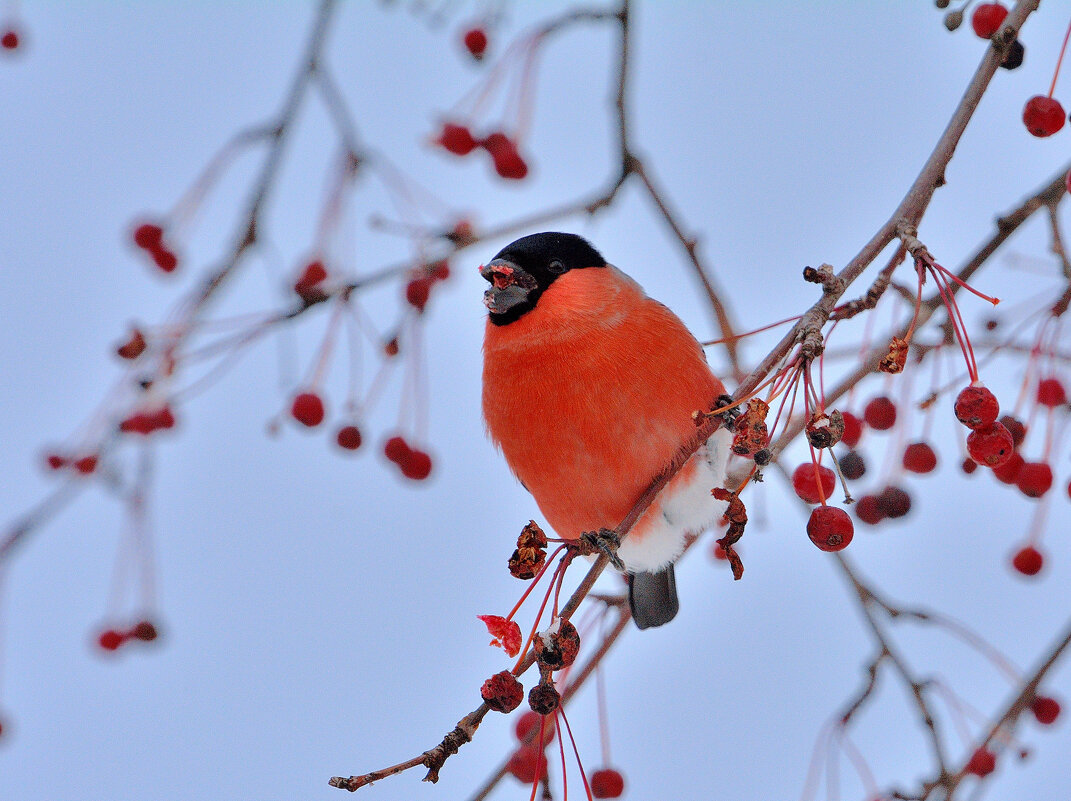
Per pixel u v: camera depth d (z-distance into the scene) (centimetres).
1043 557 837
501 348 858
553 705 584
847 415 779
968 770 865
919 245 581
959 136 630
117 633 922
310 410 859
